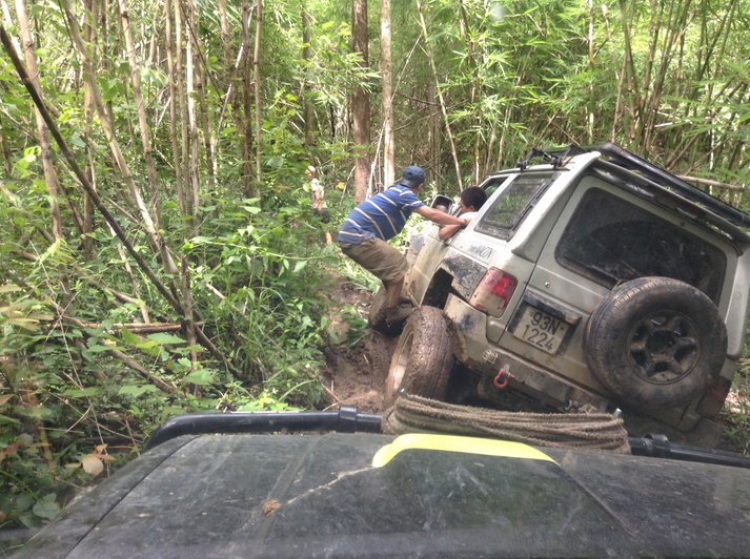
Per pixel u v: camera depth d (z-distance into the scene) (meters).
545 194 3.73
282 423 2.03
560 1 7.88
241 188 5.63
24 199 3.48
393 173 8.66
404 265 5.25
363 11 8.95
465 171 10.84
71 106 4.11
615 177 3.68
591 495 1.26
